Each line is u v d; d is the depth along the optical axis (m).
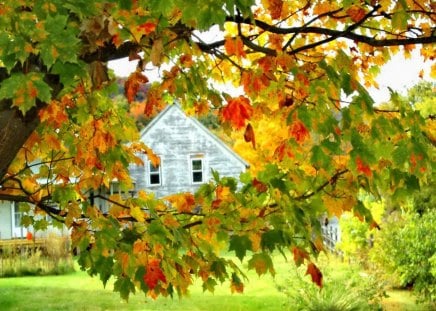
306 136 3.07
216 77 4.67
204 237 3.74
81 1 2.64
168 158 34.28
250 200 3.42
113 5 2.93
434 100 11.62
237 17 3.50
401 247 14.00
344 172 3.39
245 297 15.62
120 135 4.68
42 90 2.60
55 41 2.50
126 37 3.10
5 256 21.86
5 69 3.00
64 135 4.45
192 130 34.41
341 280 12.80
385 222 15.61
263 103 3.75
